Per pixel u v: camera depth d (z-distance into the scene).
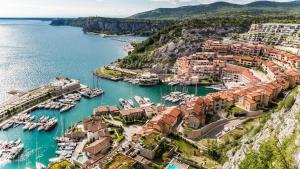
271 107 124.88
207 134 105.06
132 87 191.38
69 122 131.25
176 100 159.38
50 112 144.38
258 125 84.00
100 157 92.50
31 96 159.50
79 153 98.62
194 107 115.12
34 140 112.44
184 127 107.00
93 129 110.12
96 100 164.25
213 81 197.62
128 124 123.00
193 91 179.38
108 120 127.62
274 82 145.88
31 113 142.50
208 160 83.94
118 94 176.00
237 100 131.62
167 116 111.88
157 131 97.75
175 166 79.75
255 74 191.38
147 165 76.62
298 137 45.06
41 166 91.19
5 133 118.56
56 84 184.00
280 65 194.50
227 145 89.75
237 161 65.62
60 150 102.56
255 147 61.50
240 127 106.12
